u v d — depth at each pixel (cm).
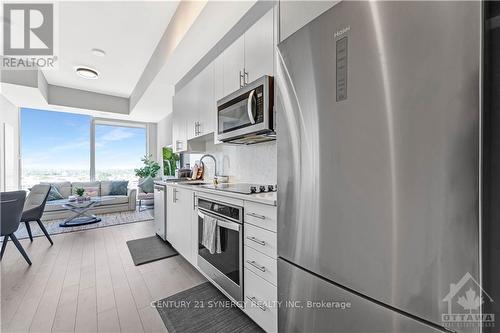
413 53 61
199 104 258
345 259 78
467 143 53
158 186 319
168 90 351
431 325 60
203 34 205
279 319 108
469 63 53
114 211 489
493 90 53
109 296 177
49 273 214
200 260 199
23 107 448
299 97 94
